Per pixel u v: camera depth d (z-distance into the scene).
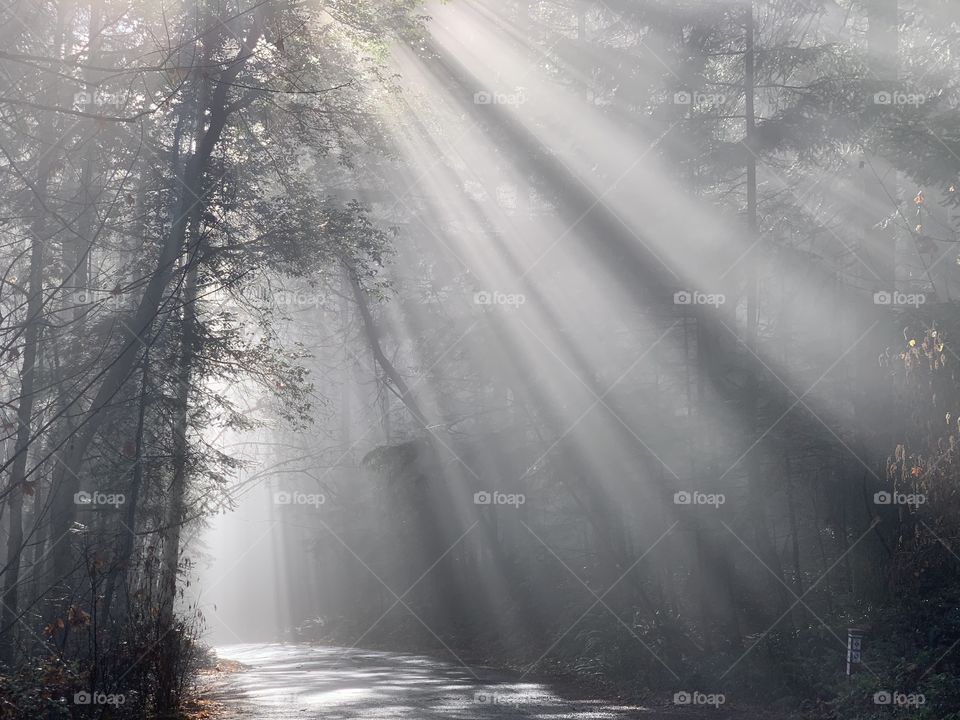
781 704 16.23
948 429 13.93
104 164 20.06
